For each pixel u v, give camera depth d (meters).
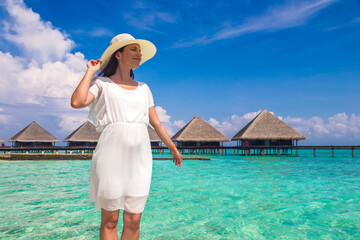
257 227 3.38
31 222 3.55
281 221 3.69
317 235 3.10
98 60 1.81
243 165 16.72
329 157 29.95
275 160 23.56
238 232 3.18
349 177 9.79
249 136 32.84
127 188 1.86
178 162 2.30
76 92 1.70
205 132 37.59
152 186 7.17
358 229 3.35
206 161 20.80
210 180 8.68
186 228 3.33
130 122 1.88
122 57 2.02
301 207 4.57
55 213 4.06
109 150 1.83
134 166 1.87
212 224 3.51
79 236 2.98
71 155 22.03
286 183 7.93
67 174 11.10
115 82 1.98
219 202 4.98
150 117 2.17
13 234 3.04
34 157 21.81
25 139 41.47
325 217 3.91
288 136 32.56
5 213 4.05
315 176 10.12
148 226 3.41
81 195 5.77
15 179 9.16
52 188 6.91
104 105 1.90
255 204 4.80
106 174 1.81
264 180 8.68
